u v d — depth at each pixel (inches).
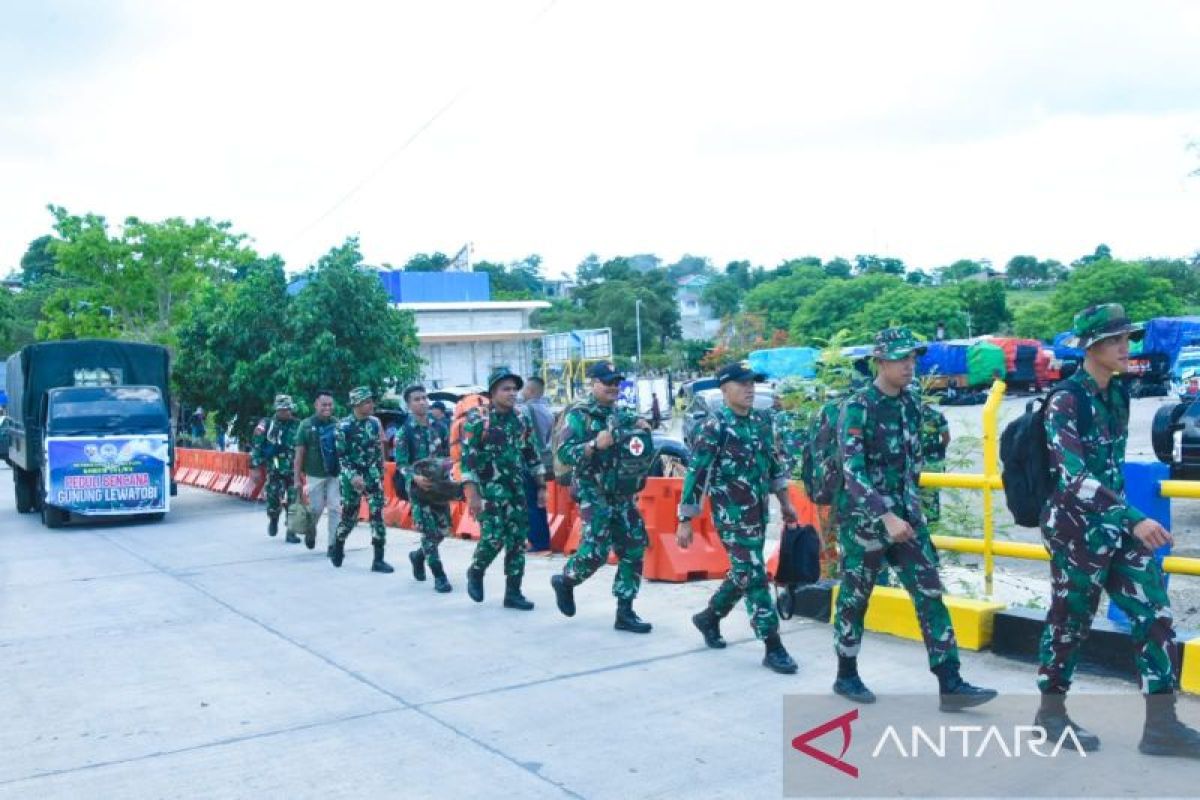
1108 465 183.3
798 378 360.2
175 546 547.8
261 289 825.5
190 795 191.5
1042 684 192.1
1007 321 2893.7
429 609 343.0
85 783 199.5
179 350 866.1
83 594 403.9
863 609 223.3
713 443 250.7
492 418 331.3
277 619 338.6
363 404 424.2
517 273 5506.9
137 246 1412.4
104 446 663.1
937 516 331.9
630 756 201.2
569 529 449.1
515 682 253.8
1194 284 2930.6
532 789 187.5
